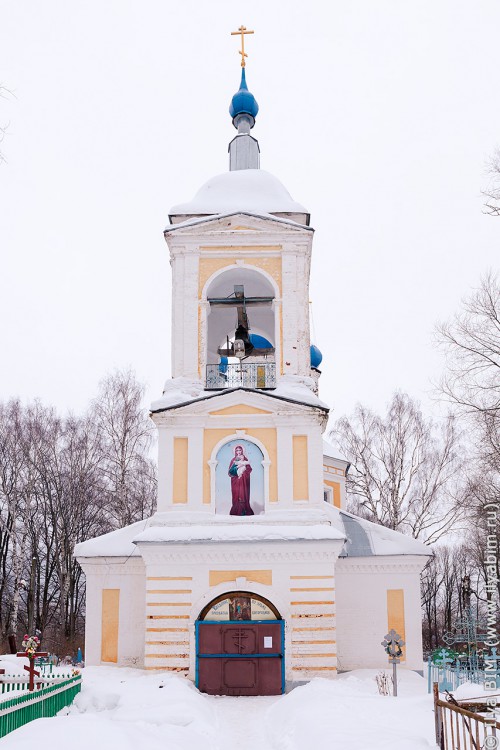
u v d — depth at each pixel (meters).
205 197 27.34
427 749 11.58
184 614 22.70
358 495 49.38
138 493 43.31
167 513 23.55
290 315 25.36
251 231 25.86
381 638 26.27
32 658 19.41
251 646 22.39
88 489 43.47
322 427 24.36
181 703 17.48
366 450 45.34
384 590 26.69
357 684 22.12
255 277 26.88
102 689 19.05
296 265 25.73
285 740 14.52
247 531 22.95
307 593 22.67
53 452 44.16
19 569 40.22
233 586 22.75
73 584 45.09
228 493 23.78
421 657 26.08
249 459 24.02
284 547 22.84
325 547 22.80
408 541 27.25
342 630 26.39
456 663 20.44
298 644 22.34
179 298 25.66
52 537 44.47
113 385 41.66
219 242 25.94
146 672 22.39
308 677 22.14
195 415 24.22
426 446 44.53
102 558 26.33
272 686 22.08
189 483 23.80
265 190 27.42
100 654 25.86
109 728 13.12
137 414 41.16
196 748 14.24
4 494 43.56
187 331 25.34
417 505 43.91
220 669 22.27
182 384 24.84
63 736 11.99
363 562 26.81
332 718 14.84
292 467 23.80
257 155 30.12
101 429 43.25
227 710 19.45
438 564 58.16
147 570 23.06
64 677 20.83
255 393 24.14
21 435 43.44
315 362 39.94
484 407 25.30
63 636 42.47
